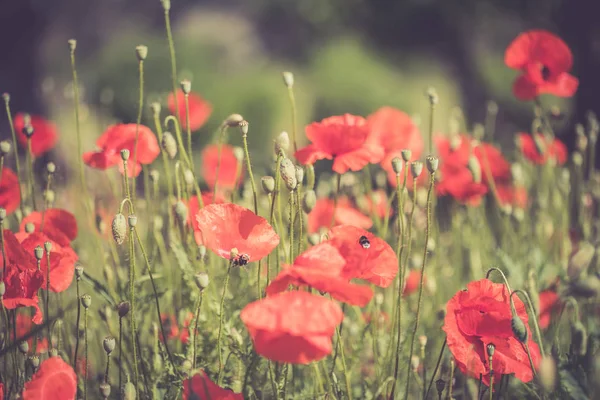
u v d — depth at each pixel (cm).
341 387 146
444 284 179
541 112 176
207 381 134
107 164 153
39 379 132
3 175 155
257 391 145
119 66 620
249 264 156
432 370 155
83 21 786
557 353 144
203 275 136
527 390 146
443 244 186
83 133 235
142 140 153
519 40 170
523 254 174
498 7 565
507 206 173
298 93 589
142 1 833
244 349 144
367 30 652
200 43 698
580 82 357
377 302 152
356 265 135
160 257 162
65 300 165
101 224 156
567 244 177
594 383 140
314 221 164
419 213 166
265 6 753
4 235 140
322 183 175
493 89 668
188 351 145
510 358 138
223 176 178
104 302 155
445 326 138
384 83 595
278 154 143
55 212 148
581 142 184
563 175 180
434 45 655
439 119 583
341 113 579
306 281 131
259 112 557
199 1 841
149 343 154
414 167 141
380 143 162
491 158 183
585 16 358
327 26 663
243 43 758
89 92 600
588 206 183
